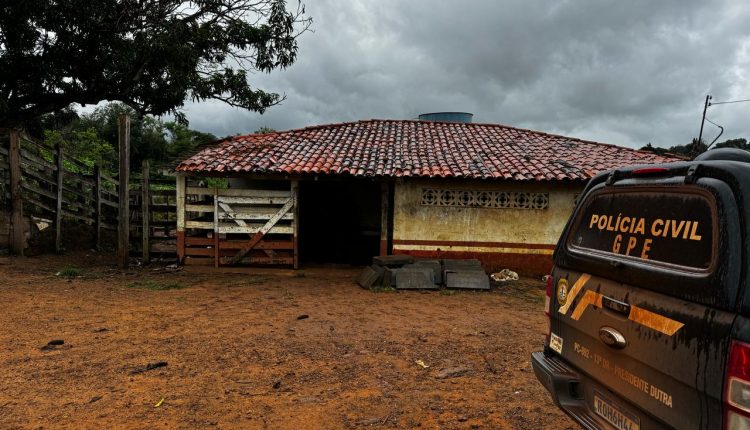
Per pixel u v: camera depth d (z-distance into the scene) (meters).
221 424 3.58
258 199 10.93
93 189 13.03
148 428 3.48
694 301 2.04
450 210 10.94
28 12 10.58
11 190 10.67
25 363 4.72
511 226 10.97
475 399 4.16
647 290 2.34
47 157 11.93
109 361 4.87
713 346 1.90
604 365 2.66
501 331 6.53
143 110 14.14
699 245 2.12
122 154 10.50
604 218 2.91
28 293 7.76
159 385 4.30
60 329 5.91
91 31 11.72
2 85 12.16
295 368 4.84
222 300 7.98
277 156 11.29
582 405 2.89
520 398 4.21
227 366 4.84
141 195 11.55
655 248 2.40
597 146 13.55
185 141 32.47
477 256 10.98
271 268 11.26
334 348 5.53
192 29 12.80
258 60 13.66
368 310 7.60
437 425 3.65
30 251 11.09
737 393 1.79
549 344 3.33
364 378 4.61
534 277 10.98
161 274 10.23
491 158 11.55
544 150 12.54
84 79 12.90
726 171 2.06
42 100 13.06
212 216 11.47
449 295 9.05
